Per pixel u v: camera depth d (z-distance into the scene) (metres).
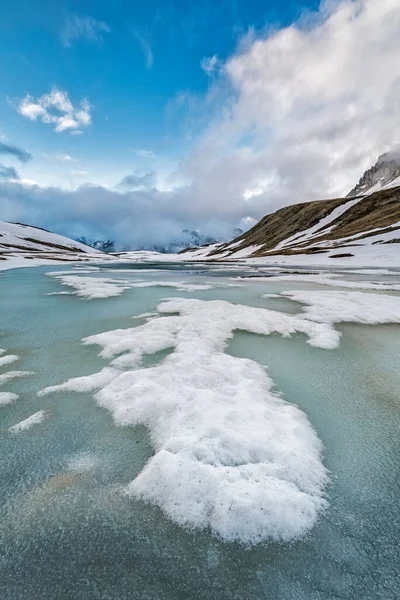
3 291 24.97
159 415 6.25
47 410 6.72
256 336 12.17
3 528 4.01
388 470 5.08
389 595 3.28
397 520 4.16
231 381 7.74
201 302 18.69
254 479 4.46
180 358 9.22
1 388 7.71
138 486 4.56
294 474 4.67
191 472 4.57
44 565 3.57
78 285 29.20
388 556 3.67
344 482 4.80
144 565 3.55
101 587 3.34
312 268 58.59
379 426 6.33
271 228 163.25
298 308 17.75
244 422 5.82
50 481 4.79
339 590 3.31
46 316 15.48
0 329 13.02
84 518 4.13
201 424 5.73
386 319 14.87
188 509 4.14
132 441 5.68
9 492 4.58
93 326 13.47
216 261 115.25
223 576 3.42
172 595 3.25
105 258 158.88
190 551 3.68
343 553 3.69
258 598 3.21
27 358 9.66
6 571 3.52
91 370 8.75
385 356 10.23
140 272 53.22
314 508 4.21
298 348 10.93
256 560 3.58
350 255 71.94
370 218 104.69
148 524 4.02
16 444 5.65
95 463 5.16
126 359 9.37
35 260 89.25
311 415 6.70
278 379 8.44
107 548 3.74
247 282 33.34
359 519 4.14
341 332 12.95
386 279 34.88
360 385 8.16
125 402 6.75
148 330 12.32
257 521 3.92
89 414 6.56
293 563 3.56
